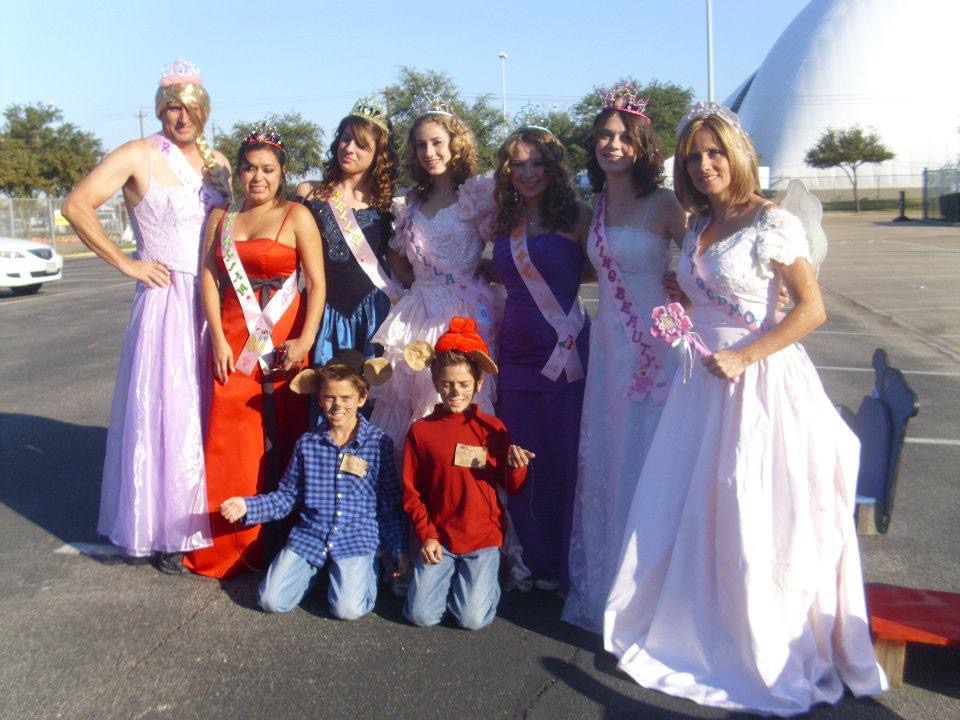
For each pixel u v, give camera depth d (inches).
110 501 162.9
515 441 152.2
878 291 603.5
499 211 150.3
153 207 156.3
